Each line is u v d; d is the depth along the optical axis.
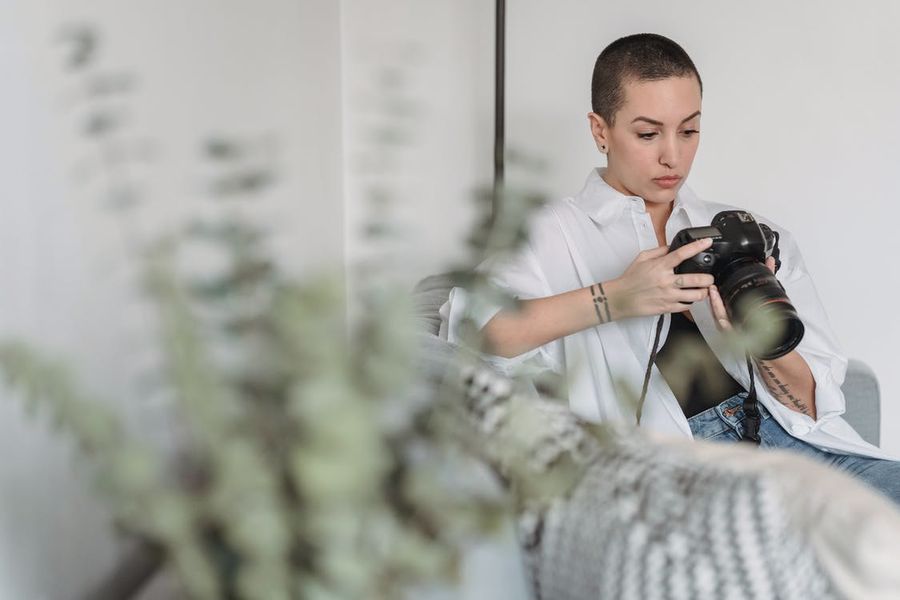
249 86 1.82
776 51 2.38
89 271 1.09
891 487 1.58
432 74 2.54
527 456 0.55
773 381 1.65
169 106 1.43
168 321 0.44
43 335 0.97
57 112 1.05
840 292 2.44
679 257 1.47
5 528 0.79
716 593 0.64
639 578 0.66
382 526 0.42
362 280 0.46
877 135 2.37
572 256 1.77
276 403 0.40
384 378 0.41
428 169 2.56
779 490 0.64
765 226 1.54
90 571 0.94
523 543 0.73
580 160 2.51
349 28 2.51
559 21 2.47
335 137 2.44
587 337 1.69
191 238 0.48
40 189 0.99
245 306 0.43
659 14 2.42
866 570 0.60
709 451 0.74
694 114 1.71
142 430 0.60
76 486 0.93
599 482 0.70
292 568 0.41
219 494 0.40
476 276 0.45
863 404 1.87
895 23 2.32
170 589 0.57
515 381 0.78
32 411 0.45
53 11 1.06
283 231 1.91
